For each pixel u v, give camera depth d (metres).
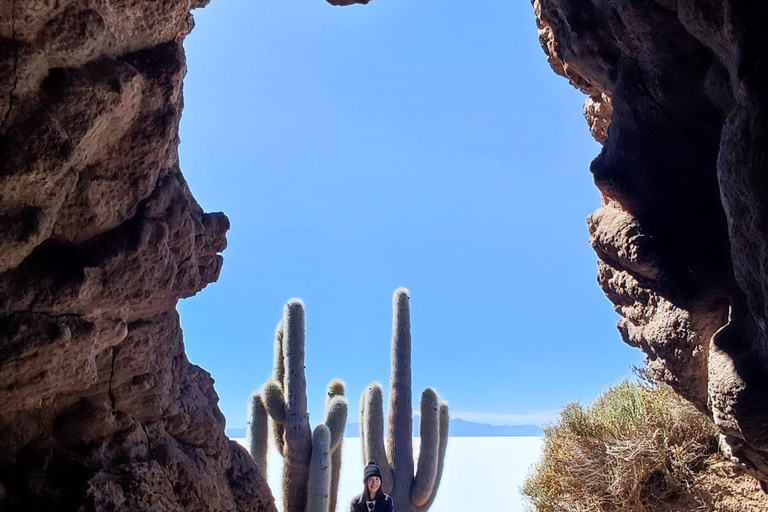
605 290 5.96
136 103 4.12
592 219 5.89
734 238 3.69
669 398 8.61
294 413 9.62
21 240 3.50
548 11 6.66
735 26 3.39
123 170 4.16
